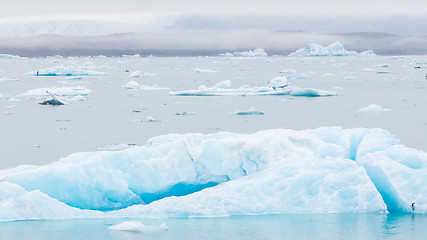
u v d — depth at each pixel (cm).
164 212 1232
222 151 1380
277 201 1240
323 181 1263
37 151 2200
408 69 9050
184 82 6481
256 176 1309
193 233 1104
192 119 3150
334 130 1513
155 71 9262
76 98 4222
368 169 1330
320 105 3850
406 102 4003
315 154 1408
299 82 6338
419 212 1224
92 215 1234
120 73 8544
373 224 1151
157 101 4178
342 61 13675
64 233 1106
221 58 17900
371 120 3080
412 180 1257
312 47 18300
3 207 1199
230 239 1068
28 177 1309
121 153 1382
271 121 3072
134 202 1359
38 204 1220
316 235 1089
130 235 1094
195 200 1248
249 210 1226
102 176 1337
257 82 6475
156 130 2758
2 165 1923
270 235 1090
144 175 1377
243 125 2928
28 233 1103
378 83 5947
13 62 13912
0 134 2650
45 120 3136
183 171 1390
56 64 12400
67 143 2389
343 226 1140
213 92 4709
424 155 1309
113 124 2970
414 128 2755
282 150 1380
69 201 1320
